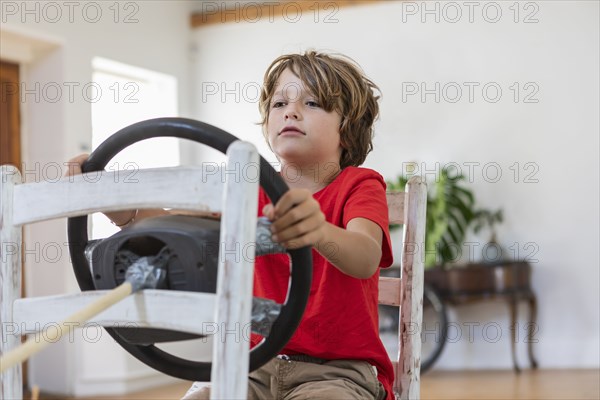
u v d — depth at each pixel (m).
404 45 5.09
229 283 0.73
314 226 0.78
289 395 1.05
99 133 4.85
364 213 1.03
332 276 1.10
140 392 4.09
